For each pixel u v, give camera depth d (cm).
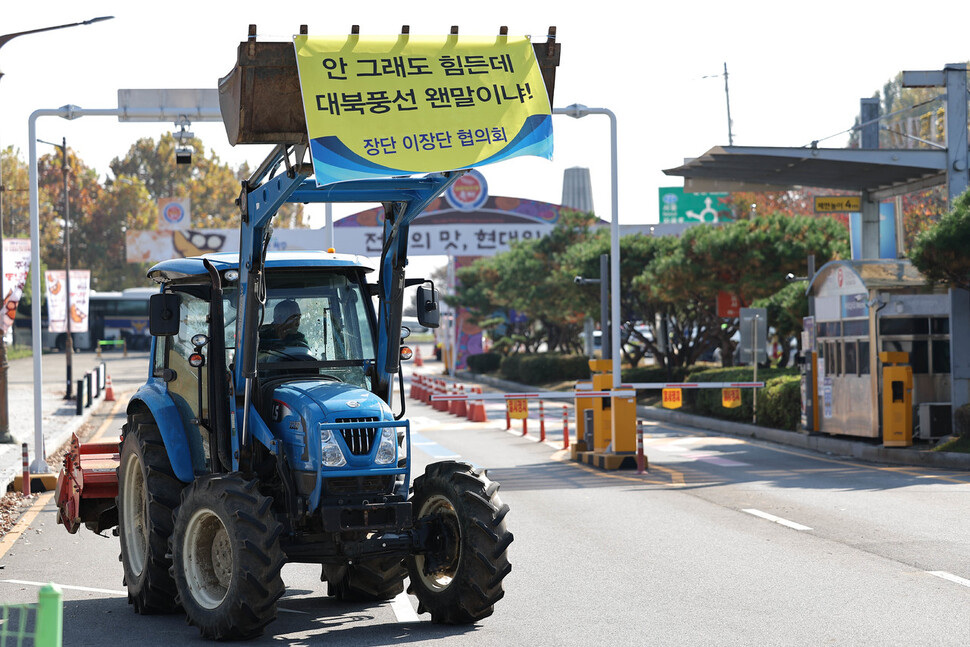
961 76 2522
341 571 966
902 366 2167
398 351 898
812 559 1101
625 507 1527
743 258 3347
